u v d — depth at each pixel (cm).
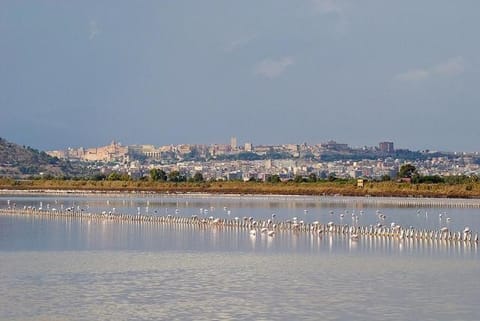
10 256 12581
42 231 17300
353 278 10344
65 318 7950
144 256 12594
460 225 19312
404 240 15250
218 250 13525
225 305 8519
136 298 8875
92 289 9406
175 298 8875
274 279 10194
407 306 8544
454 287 9675
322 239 15512
